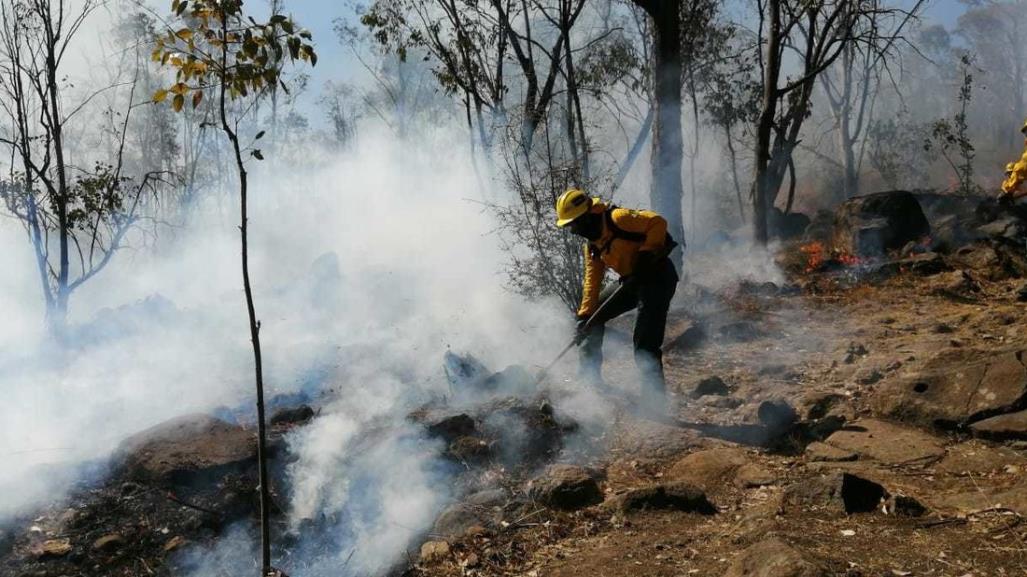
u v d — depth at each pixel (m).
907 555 3.39
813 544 3.54
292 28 3.46
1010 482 4.23
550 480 4.54
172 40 3.40
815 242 14.51
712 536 3.90
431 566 3.92
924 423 5.20
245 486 4.62
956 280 9.47
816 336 7.75
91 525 4.31
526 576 3.73
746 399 6.04
